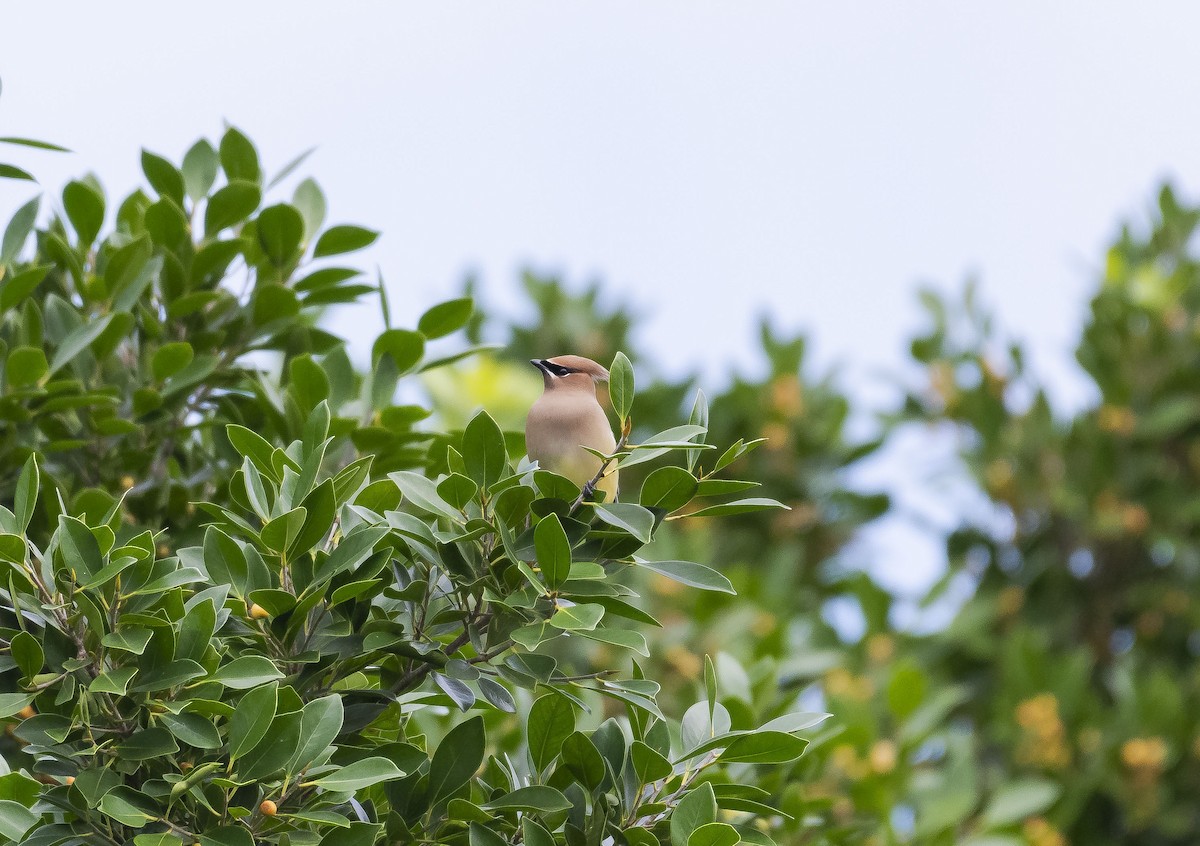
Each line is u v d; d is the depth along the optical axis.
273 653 7.39
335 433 9.66
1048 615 17.00
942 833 11.75
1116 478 16.80
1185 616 16.61
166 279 10.23
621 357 7.40
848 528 17.17
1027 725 15.00
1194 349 17.19
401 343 10.01
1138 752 14.77
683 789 7.77
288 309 10.29
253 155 10.69
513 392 15.85
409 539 7.18
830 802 9.44
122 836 6.91
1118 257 17.72
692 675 13.62
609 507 7.12
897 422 17.47
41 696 6.96
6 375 9.24
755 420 17.19
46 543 9.14
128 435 10.03
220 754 7.02
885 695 13.56
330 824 7.02
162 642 6.88
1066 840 15.42
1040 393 17.19
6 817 6.69
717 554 16.75
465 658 7.54
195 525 10.04
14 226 9.68
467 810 7.28
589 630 7.11
